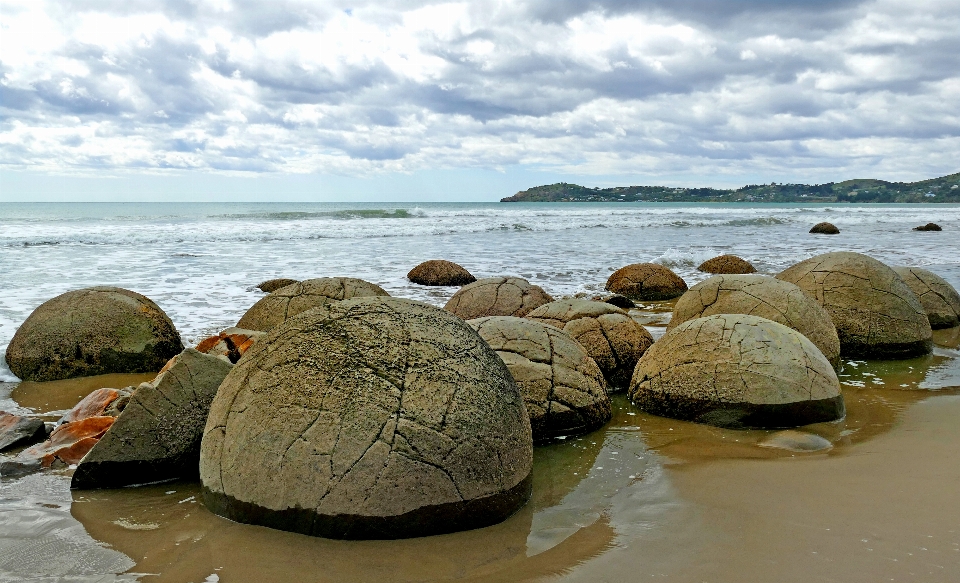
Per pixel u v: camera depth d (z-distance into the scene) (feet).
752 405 17.16
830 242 79.82
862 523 11.75
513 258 60.39
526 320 18.37
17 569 10.39
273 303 25.70
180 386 14.49
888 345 25.02
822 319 22.89
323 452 11.02
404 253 63.41
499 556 10.68
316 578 10.03
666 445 16.16
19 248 61.11
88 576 10.17
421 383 11.54
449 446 11.30
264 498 11.26
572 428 16.83
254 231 83.05
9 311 31.99
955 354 25.90
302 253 62.18
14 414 18.72
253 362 12.33
